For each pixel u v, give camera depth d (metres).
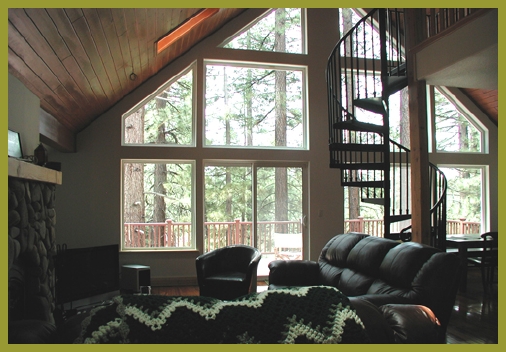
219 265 5.26
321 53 6.90
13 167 2.82
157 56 5.54
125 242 6.30
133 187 6.36
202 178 6.41
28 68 3.36
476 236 6.21
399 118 7.42
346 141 6.96
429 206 4.59
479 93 7.47
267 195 6.66
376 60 7.20
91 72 4.43
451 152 7.58
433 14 4.48
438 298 2.80
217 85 6.64
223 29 6.61
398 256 3.13
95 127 6.17
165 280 6.23
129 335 1.22
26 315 3.44
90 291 4.62
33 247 3.34
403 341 1.53
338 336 1.28
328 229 6.74
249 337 1.24
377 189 7.10
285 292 1.41
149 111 6.40
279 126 6.77
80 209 6.09
